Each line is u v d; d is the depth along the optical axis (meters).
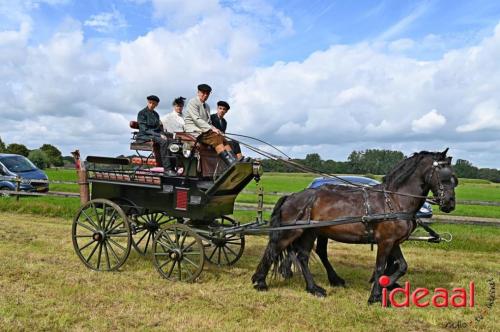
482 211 23.33
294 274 8.66
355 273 8.85
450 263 9.89
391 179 7.27
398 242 7.16
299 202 7.63
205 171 8.11
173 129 9.54
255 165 7.94
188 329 5.68
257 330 5.73
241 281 7.96
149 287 7.39
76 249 8.61
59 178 36.56
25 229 12.48
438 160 7.00
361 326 6.00
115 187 8.75
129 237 8.13
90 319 5.90
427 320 6.30
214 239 8.45
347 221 7.17
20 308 6.14
